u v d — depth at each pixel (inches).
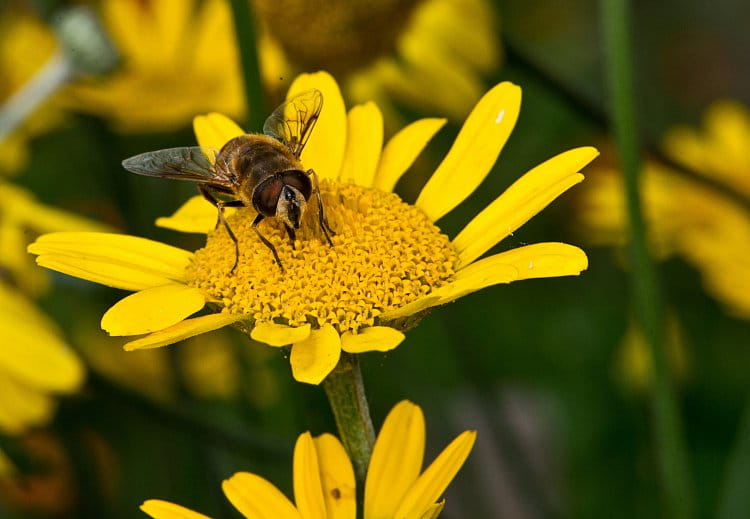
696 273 13.6
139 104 12.5
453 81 13.2
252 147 10.0
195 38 12.7
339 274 9.7
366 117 10.3
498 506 13.2
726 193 12.7
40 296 11.9
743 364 13.3
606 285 13.7
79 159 13.0
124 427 12.1
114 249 9.8
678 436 10.5
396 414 9.6
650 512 12.8
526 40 16.6
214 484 11.6
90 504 12.0
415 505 9.5
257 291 9.8
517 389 13.5
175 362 11.9
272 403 11.8
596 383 13.3
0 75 13.3
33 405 11.5
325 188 10.0
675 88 17.8
